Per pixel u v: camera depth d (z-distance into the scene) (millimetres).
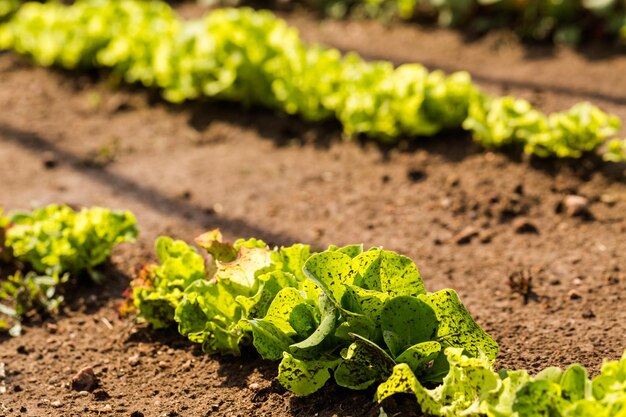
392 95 3164
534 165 3051
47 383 2590
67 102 3533
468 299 2719
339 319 2463
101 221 2795
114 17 3680
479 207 2967
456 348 2387
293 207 3025
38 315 2744
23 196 3119
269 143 3275
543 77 3436
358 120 3186
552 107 3283
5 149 3320
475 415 2338
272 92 3363
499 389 2336
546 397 2227
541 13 3633
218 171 3176
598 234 2863
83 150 3301
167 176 3172
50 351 2658
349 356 2422
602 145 3088
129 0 3842
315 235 2930
